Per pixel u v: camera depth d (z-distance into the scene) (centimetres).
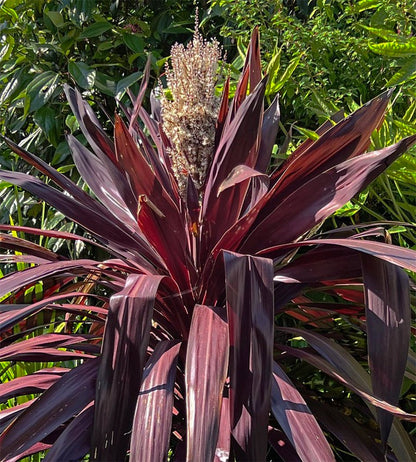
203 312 105
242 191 120
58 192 129
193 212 119
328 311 133
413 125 145
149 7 267
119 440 91
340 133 112
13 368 156
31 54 251
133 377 94
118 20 269
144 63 251
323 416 114
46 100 227
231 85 185
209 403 87
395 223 128
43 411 100
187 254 119
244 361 94
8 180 127
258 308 96
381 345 99
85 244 234
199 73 121
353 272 112
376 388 97
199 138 123
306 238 136
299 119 205
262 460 88
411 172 140
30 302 143
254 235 116
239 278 98
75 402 102
